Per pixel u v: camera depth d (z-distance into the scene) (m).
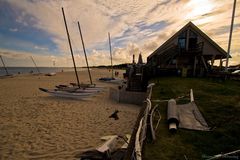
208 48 21.09
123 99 15.80
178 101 8.62
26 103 14.35
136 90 17.97
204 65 19.66
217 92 10.42
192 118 6.26
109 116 10.95
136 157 3.64
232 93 10.02
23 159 5.93
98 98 17.81
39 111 11.91
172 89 11.58
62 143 7.10
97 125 9.31
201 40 21.20
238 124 5.58
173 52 20.14
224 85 13.05
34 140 7.34
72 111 12.10
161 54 21.03
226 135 4.93
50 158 5.98
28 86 25.92
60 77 47.47
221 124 5.65
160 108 7.56
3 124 9.16
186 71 19.05
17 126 8.91
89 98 17.58
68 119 10.23
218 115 6.44
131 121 10.20
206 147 4.37
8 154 6.23
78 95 17.36
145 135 4.70
